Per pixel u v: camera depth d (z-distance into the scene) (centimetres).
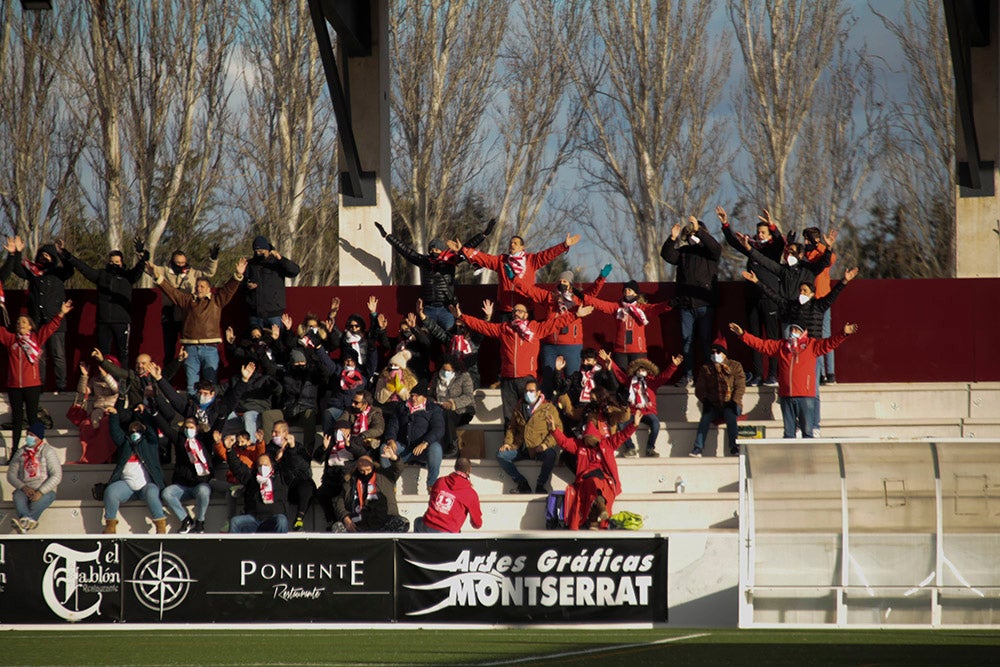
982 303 7262
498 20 11981
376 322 6888
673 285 7425
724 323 7281
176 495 6128
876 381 7294
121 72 10800
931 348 7281
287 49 11388
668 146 12144
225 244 12681
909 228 13138
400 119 11794
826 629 5050
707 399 6475
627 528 6000
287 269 7012
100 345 7156
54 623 5475
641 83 12050
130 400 6475
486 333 6675
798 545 5197
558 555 5416
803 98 12119
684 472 6406
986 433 6750
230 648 4666
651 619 5384
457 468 5812
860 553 5169
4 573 5503
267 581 5431
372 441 6222
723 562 5372
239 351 6806
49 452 6266
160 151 10975
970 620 5100
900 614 5141
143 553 5472
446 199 12025
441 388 6600
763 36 12162
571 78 12669
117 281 7150
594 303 6988
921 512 5141
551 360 6869
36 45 10862
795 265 6606
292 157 11438
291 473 6028
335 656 4425
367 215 7588
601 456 5947
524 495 6188
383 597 5406
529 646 4631
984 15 7600
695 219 6962
